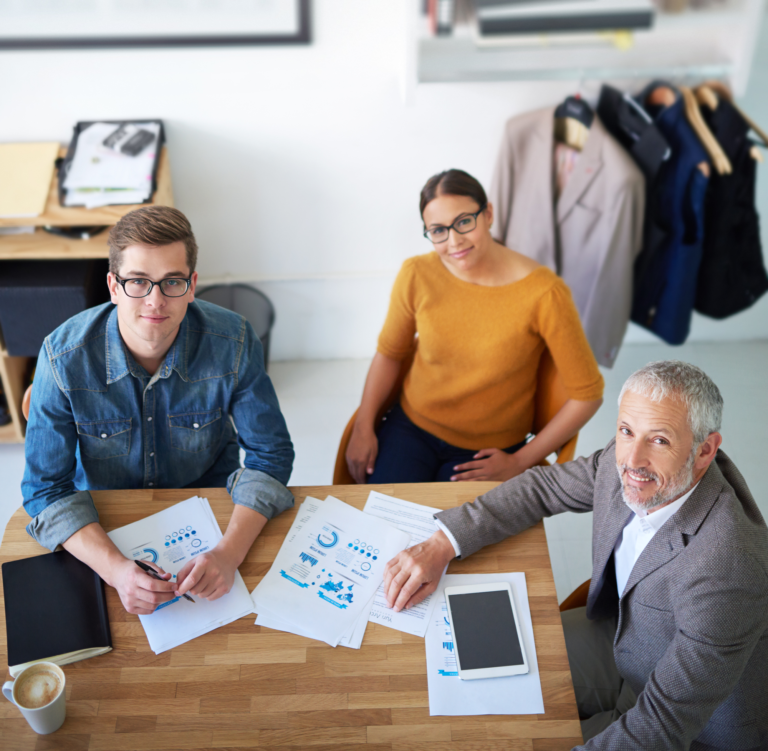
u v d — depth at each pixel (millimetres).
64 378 1494
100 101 2441
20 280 2322
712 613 1239
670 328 2658
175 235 1374
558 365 1910
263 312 2986
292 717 1225
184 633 1323
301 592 1394
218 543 1447
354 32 2359
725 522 1287
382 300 3031
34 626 1311
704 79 2414
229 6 2277
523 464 1935
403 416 2135
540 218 2584
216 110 2488
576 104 2396
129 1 2248
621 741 1212
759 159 2363
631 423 1306
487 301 1893
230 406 1672
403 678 1277
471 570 1447
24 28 2266
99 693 1247
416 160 2646
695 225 2482
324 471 2729
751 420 2879
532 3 1757
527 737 1213
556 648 1326
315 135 2566
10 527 1494
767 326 3217
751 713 1355
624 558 1492
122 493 1552
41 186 2293
